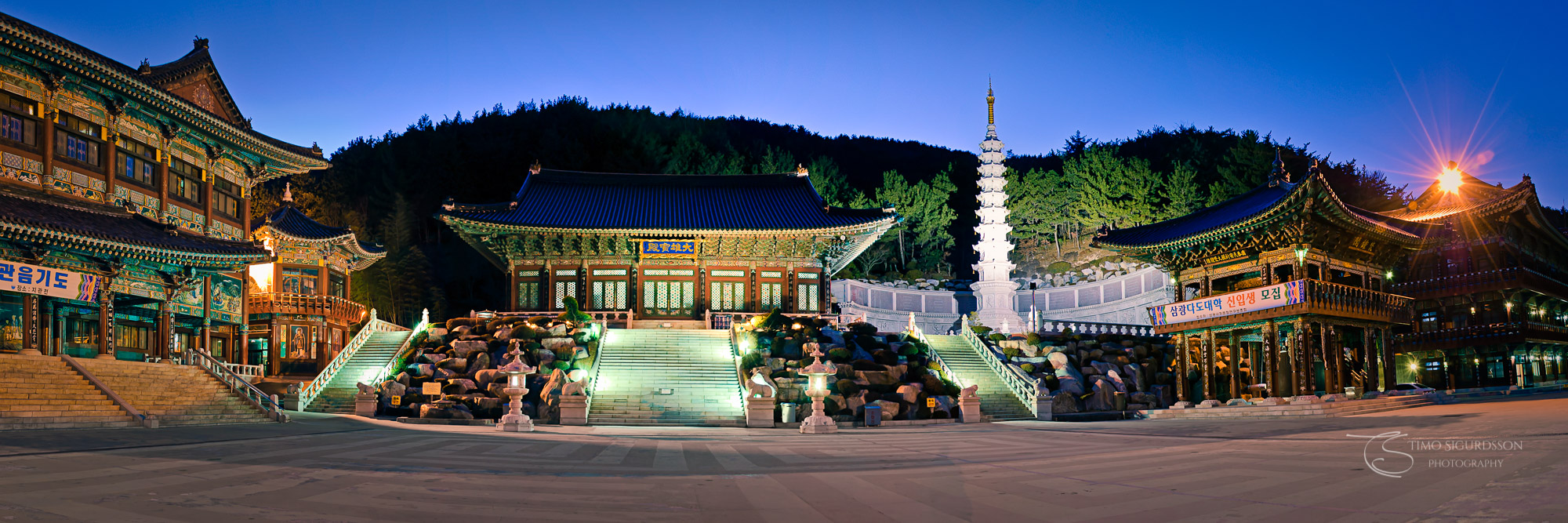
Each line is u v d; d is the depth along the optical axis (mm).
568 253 67125
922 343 55094
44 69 38938
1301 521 11852
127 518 11930
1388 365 50562
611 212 68250
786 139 185250
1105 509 13422
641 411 43719
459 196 113625
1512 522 10828
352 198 115188
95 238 37031
